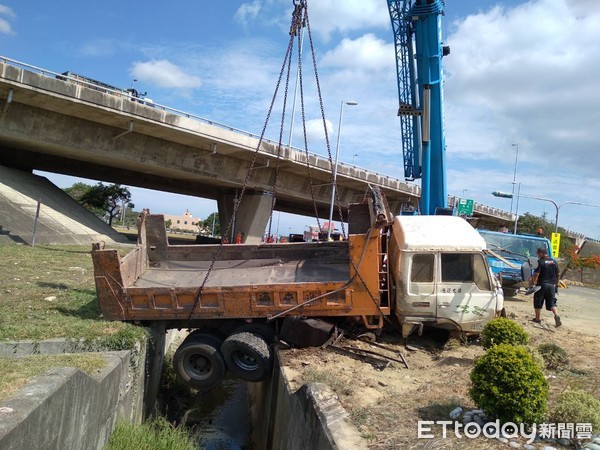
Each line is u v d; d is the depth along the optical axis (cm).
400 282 845
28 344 776
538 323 1127
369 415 543
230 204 3919
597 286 2947
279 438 709
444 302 838
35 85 2133
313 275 933
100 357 720
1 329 829
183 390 1157
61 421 518
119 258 888
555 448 459
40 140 2423
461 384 661
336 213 4825
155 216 1052
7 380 524
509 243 1606
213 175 3206
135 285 946
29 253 1762
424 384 678
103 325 870
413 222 892
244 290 861
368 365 774
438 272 841
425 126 1812
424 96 1805
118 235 2892
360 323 885
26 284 1228
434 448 462
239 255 1046
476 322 842
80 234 2475
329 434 484
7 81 2053
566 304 1609
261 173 3469
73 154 2794
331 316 868
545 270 1113
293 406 637
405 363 771
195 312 880
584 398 518
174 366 879
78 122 2528
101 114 2433
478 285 842
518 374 488
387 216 864
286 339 844
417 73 1831
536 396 484
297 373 729
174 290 874
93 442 625
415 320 843
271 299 862
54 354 720
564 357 741
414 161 1994
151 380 949
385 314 849
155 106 2586
